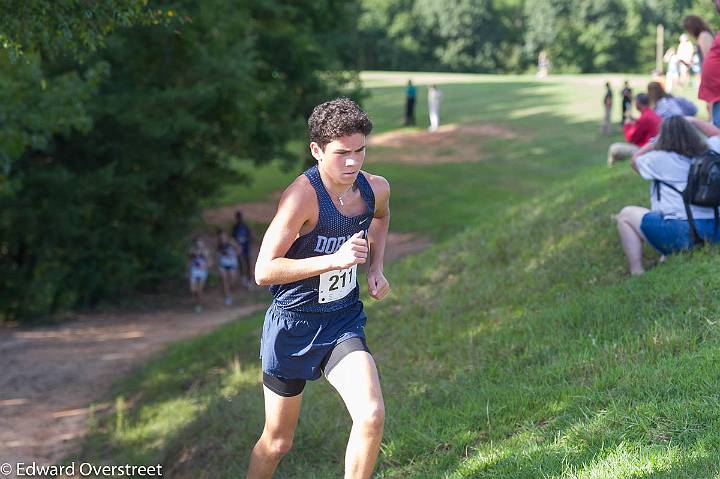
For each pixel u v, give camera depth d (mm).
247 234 37969
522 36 140750
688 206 10930
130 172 35156
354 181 6898
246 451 11070
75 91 23969
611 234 13664
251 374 15539
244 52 37625
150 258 36875
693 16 14508
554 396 8766
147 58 33906
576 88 84312
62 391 20016
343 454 9828
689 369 8125
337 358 6875
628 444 7074
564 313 11039
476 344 11586
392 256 38750
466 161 58938
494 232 17625
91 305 34781
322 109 6566
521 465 7457
